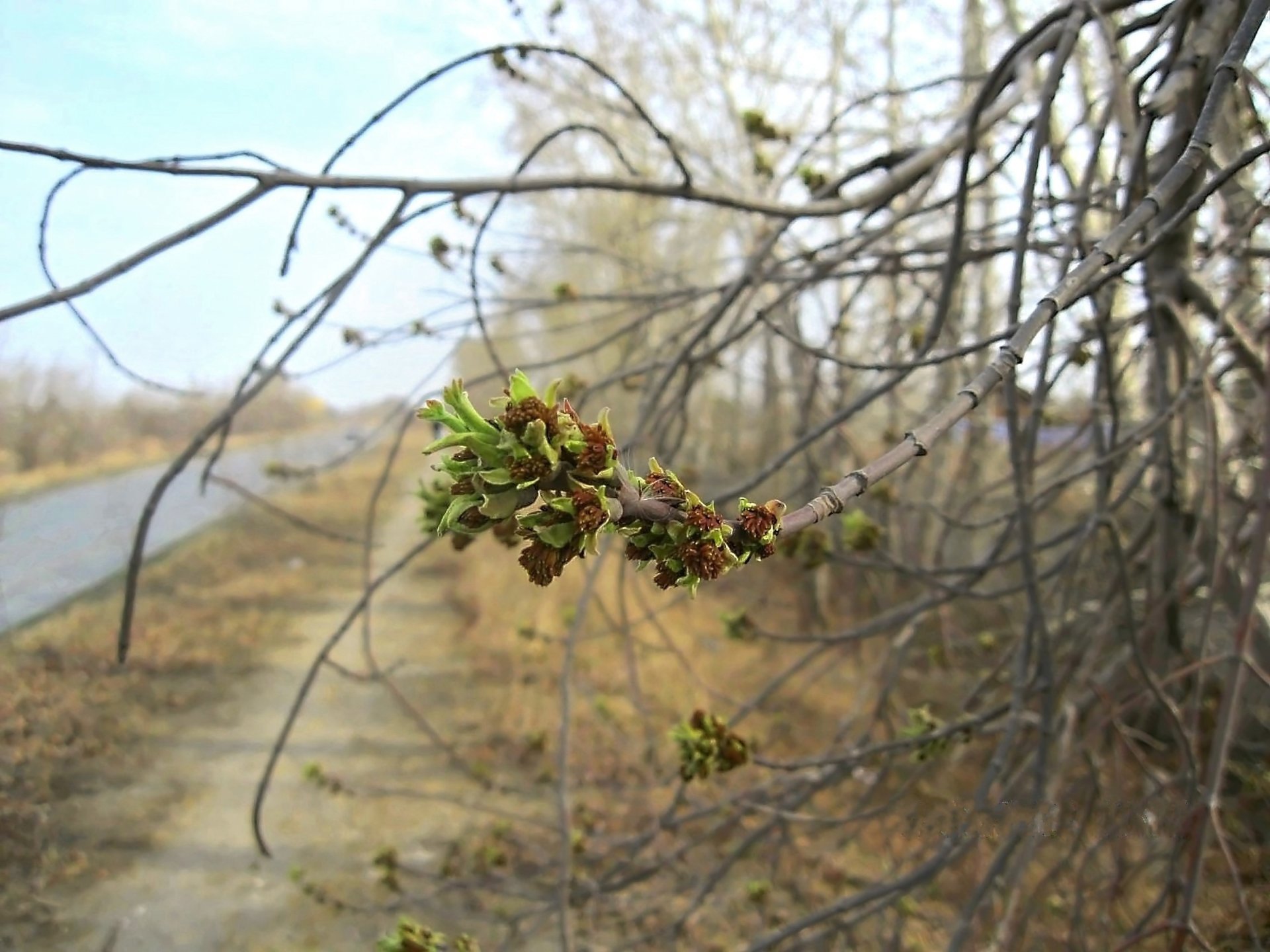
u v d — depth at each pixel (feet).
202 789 19.22
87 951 13.84
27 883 14.82
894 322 12.94
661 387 9.55
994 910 11.85
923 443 3.67
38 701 20.67
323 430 112.47
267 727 23.13
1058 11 7.36
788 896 15.21
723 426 36.29
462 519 3.07
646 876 12.01
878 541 10.52
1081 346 10.96
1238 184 10.76
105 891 15.29
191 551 42.32
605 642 29.04
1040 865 13.34
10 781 17.13
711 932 14.37
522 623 29.71
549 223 30.89
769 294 20.90
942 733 8.82
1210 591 9.47
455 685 26.84
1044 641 8.09
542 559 2.94
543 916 13.08
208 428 7.23
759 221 20.39
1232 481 13.50
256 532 50.60
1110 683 12.70
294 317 7.75
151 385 7.64
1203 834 7.41
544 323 39.34
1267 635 12.34
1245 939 9.40
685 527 3.08
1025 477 9.11
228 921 15.08
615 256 15.37
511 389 3.02
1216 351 10.16
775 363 27.81
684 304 12.26
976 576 10.75
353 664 28.91
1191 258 10.81
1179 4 7.20
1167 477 12.23
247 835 17.74
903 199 15.78
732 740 7.60
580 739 21.67
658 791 18.74
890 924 13.47
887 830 13.04
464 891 15.92
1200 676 9.47
